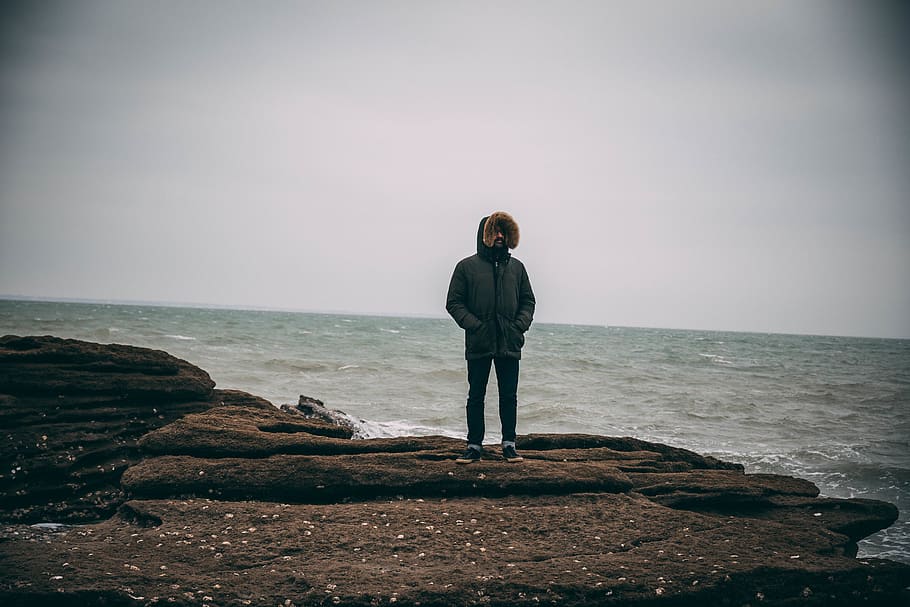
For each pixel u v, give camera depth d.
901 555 9.08
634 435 18.58
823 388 32.38
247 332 55.16
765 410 24.20
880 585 5.94
